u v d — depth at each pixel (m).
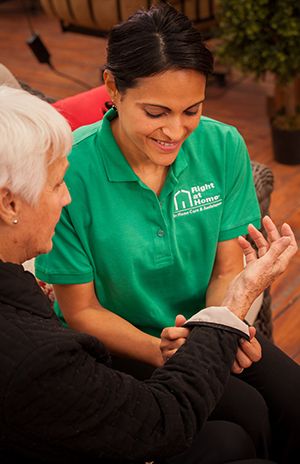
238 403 1.47
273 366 1.54
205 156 1.45
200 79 1.22
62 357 0.98
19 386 0.94
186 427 1.11
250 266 1.28
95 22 3.40
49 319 1.03
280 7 2.77
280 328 2.36
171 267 1.47
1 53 4.67
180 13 1.21
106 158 1.36
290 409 1.51
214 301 1.54
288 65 2.92
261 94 3.92
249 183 1.53
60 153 1.02
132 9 3.27
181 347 1.18
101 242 1.40
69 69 4.39
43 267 1.43
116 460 1.10
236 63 3.02
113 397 1.04
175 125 1.26
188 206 1.45
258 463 1.30
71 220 1.38
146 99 1.23
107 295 1.50
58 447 1.03
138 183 1.37
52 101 2.08
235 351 1.21
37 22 5.11
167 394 1.11
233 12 2.89
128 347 1.46
